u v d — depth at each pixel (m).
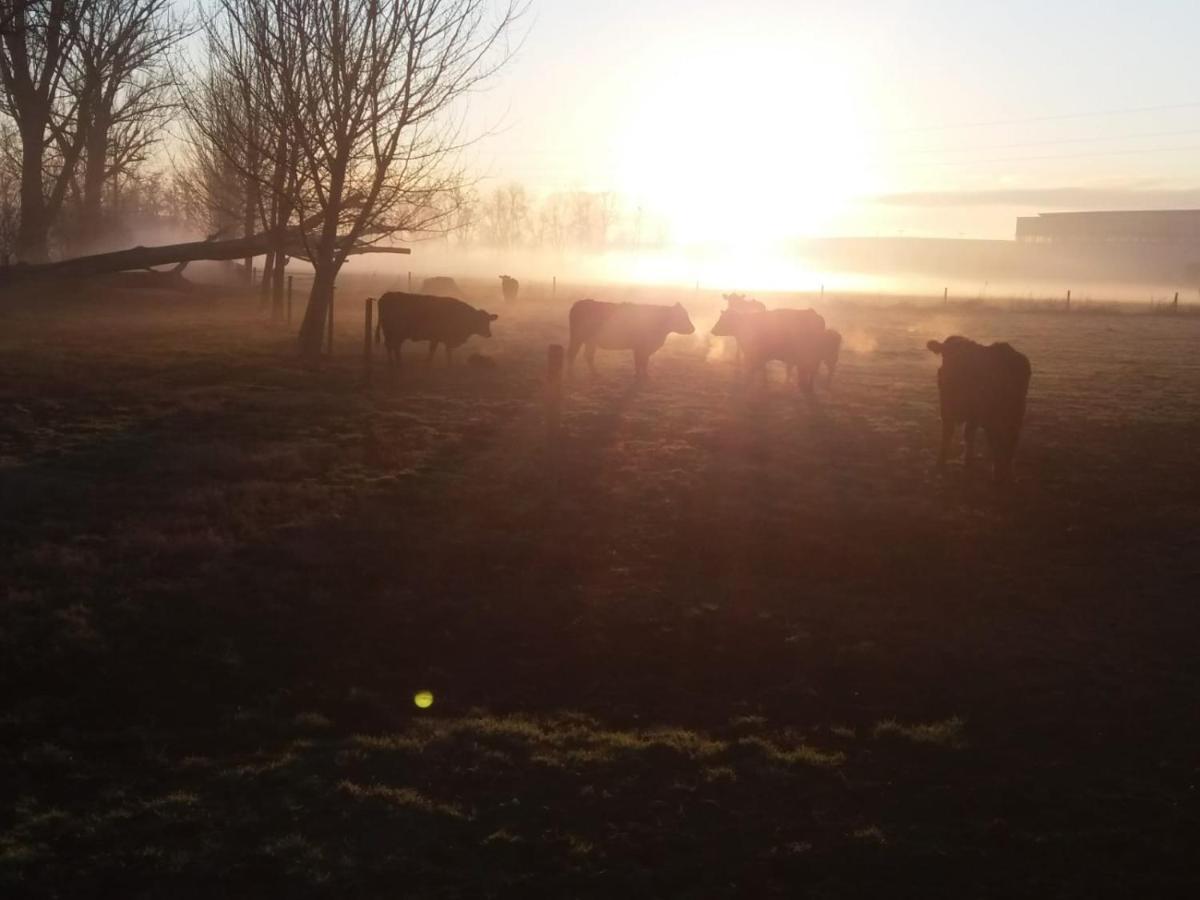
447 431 15.90
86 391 18.64
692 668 7.74
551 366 12.70
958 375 13.48
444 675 7.53
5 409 16.66
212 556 9.68
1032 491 13.04
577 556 10.09
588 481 12.98
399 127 23.92
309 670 7.52
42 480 12.21
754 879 4.99
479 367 23.22
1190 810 5.71
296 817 5.45
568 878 4.95
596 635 8.25
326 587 9.09
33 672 7.24
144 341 27.09
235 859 5.04
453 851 5.16
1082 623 8.71
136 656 7.58
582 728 6.71
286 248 29.66
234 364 22.75
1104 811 5.71
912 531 11.19
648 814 5.59
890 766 6.23
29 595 8.45
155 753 6.23
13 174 44.19
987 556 10.47
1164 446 16.08
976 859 5.20
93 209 43.97
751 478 13.34
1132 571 10.06
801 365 20.81
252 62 26.00
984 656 8.00
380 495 12.08
